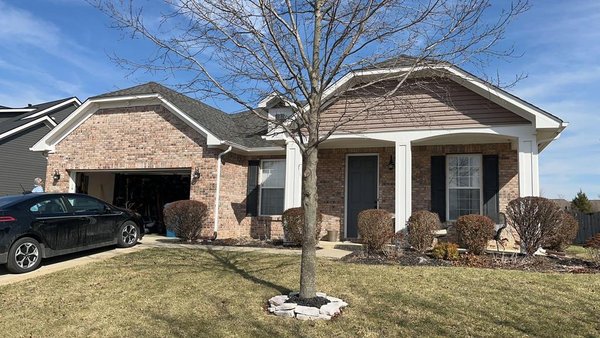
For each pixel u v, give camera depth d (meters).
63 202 9.88
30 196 9.48
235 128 16.02
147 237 14.44
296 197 12.59
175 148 14.26
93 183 16.80
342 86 8.96
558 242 11.91
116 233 10.91
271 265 8.68
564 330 5.12
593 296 6.46
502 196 12.55
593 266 9.02
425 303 6.11
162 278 7.73
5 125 23.19
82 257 9.95
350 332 5.11
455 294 6.54
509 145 12.66
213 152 13.73
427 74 8.63
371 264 8.84
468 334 5.00
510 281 7.30
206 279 7.59
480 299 6.29
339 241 13.70
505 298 6.34
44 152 16.17
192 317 5.74
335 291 6.72
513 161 12.59
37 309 6.33
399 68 7.01
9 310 6.34
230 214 14.34
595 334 5.00
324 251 11.05
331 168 14.34
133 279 7.73
